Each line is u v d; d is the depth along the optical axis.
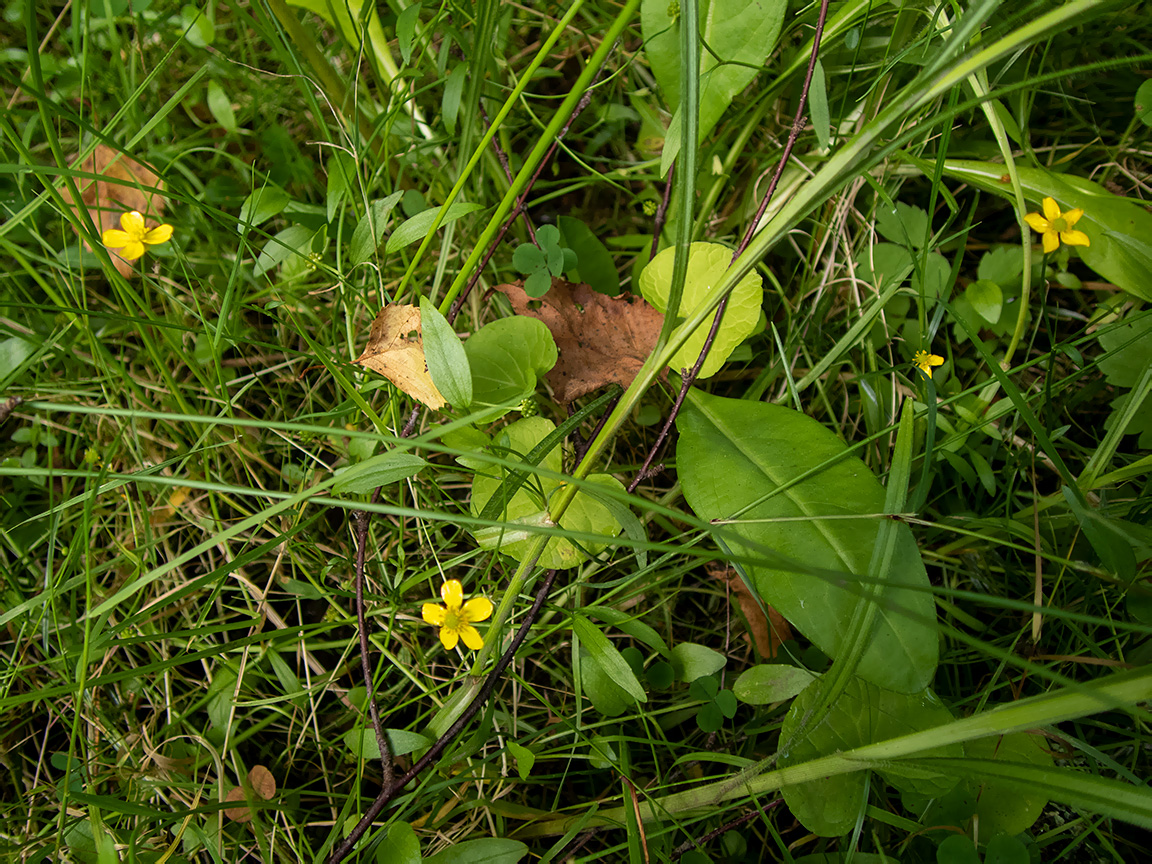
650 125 0.26
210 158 0.27
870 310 0.22
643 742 0.20
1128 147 0.26
